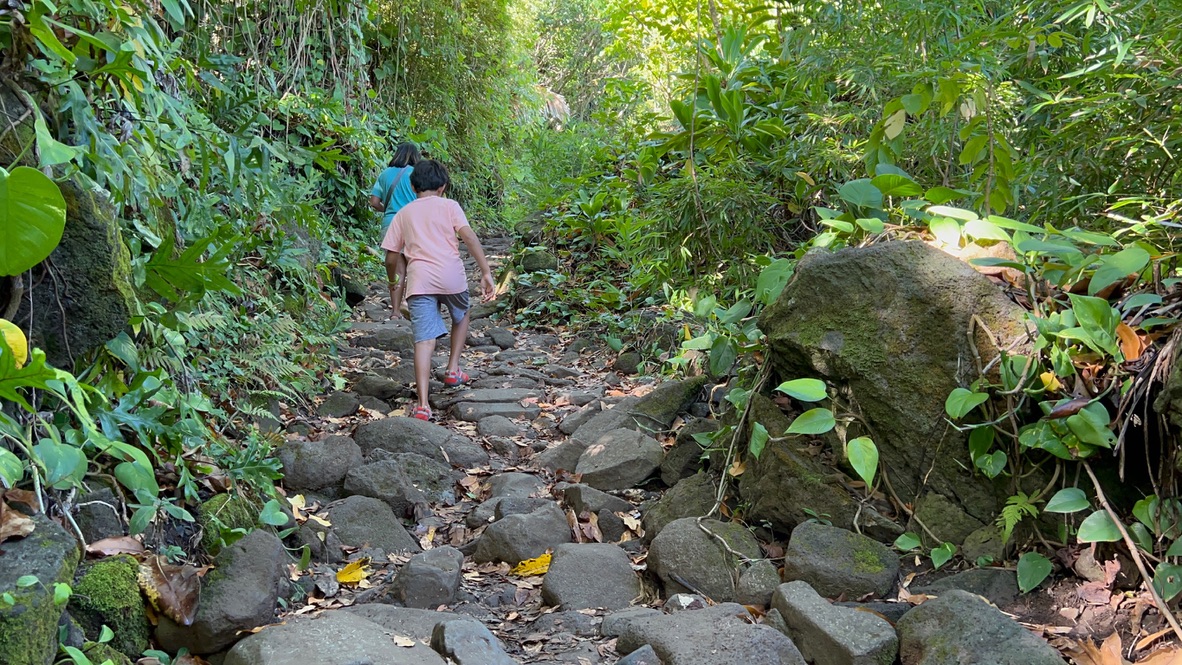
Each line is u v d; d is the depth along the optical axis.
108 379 2.59
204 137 3.26
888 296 2.95
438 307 4.98
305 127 7.73
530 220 8.70
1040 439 2.56
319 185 7.98
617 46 8.57
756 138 5.54
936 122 4.02
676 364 5.02
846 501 2.94
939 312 2.84
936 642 2.25
